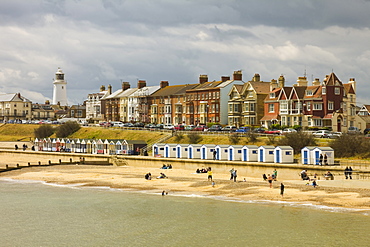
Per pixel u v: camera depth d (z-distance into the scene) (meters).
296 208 54.91
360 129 121.56
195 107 150.12
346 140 84.81
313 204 56.44
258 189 66.00
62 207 59.53
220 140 108.00
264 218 51.25
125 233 47.53
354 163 74.44
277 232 46.16
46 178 84.75
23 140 160.00
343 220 49.25
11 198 65.75
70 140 126.31
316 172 71.56
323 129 110.81
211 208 56.78
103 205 60.28
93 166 101.38
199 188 69.56
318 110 116.38
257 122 132.00
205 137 112.00
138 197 65.06
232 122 135.88
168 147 96.88
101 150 116.19
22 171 95.19
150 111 168.75
